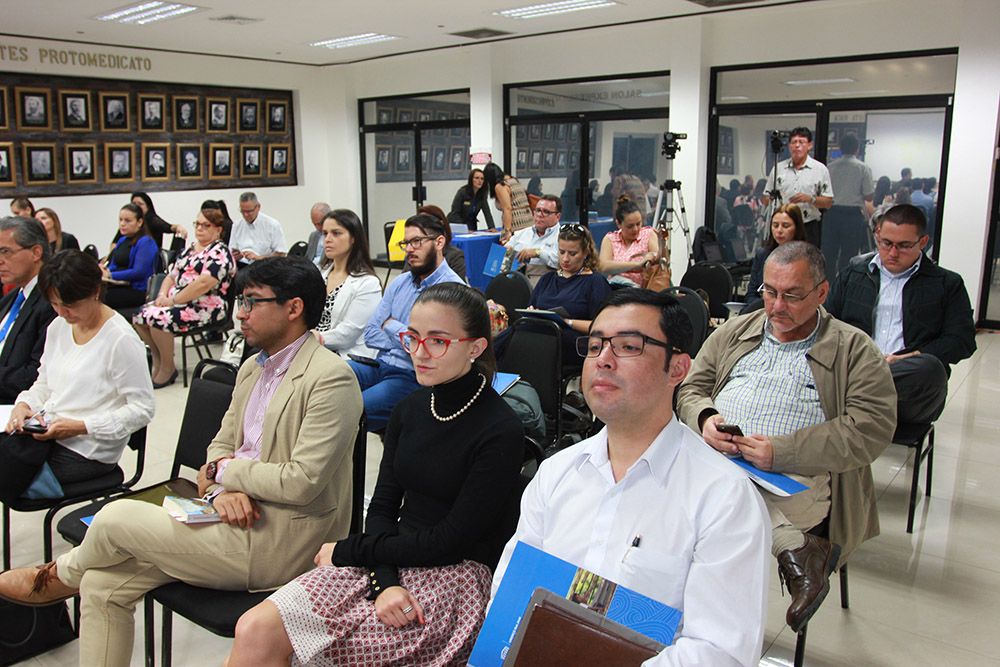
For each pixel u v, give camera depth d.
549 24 7.86
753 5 6.94
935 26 6.43
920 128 6.73
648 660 1.14
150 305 5.12
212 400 2.34
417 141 10.53
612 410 1.29
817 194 6.27
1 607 2.12
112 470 2.54
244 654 1.57
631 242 5.46
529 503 1.46
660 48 8.02
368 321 3.63
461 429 1.71
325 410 1.88
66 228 8.68
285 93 10.69
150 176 9.38
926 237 2.97
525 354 3.08
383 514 1.79
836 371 2.04
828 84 7.15
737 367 2.22
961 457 3.77
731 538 1.21
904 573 2.70
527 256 5.45
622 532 1.30
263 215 7.59
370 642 1.58
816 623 2.41
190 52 9.40
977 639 2.31
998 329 6.59
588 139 8.90
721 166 7.97
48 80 8.34
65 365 2.51
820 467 1.91
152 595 1.87
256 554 1.84
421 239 3.34
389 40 8.77
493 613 1.27
